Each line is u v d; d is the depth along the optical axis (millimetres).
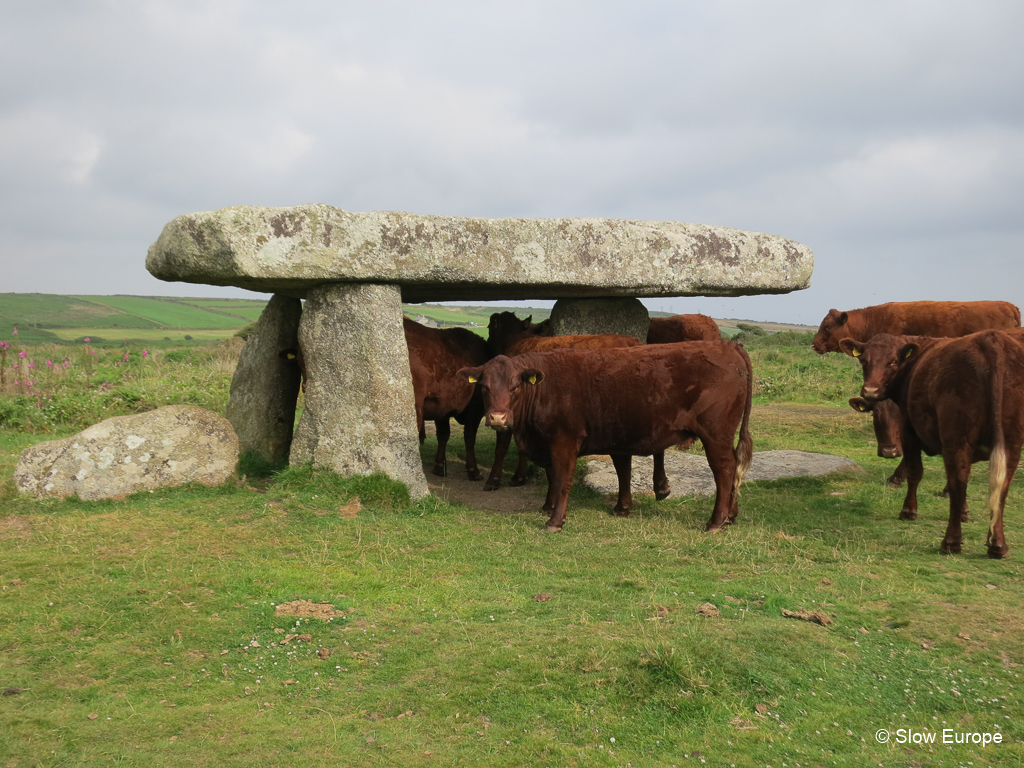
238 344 20984
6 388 12992
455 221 7727
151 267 7879
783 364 20703
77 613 4762
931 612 4852
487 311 60469
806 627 4582
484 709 3711
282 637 4539
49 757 3324
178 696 3865
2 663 4180
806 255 9625
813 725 3562
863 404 7852
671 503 8094
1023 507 7715
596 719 3594
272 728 3568
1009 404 5926
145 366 16406
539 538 6633
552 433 7066
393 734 3518
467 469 9344
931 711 3719
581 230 8242
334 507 7176
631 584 5410
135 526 6410
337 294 7691
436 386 8609
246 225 6973
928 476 9219
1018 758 3346
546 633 4500
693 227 8930
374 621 4770
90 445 7344
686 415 7000
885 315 11617
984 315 11000
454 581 5477
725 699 3736
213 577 5332
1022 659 4242
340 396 7711
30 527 6461
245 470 8312
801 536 6742
